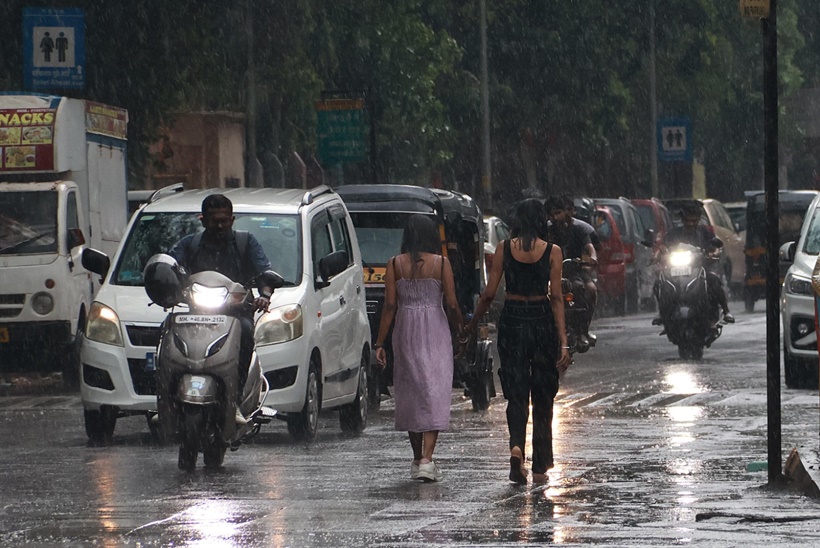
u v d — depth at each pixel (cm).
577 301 4756
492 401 4397
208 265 2908
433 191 4384
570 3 10700
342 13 8456
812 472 2523
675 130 11481
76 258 5066
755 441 3259
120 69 6969
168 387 2752
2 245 4975
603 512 2273
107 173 5662
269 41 8006
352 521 2192
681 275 5544
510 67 10719
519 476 2605
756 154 13488
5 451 3188
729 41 12531
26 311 4944
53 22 6103
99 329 3347
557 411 3959
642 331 7100
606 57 10831
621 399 4266
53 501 2403
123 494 2481
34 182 5094
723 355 5784
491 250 5716
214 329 2744
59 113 5147
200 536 2069
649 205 9162
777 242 2508
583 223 4738
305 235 3541
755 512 2255
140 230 3591
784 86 14188
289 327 3319
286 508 2322
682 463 2884
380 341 2747
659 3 11744
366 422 3809
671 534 2067
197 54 7194
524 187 11431
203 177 10138
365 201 4219
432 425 2662
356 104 7581
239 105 8725
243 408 2845
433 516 2238
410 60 8794
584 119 10838
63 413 4169
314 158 9750
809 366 4597
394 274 2733
